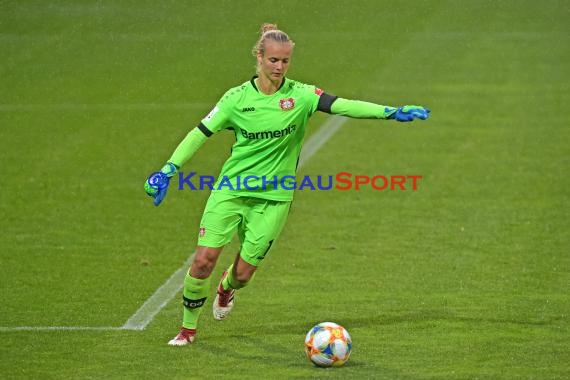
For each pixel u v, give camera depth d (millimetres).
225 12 78250
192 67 68812
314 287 30625
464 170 47781
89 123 57812
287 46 23656
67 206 41781
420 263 33188
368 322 26922
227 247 36219
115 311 28188
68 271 32562
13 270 32656
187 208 41656
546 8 90750
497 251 34594
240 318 27484
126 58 71062
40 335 25875
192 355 24141
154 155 51188
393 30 82438
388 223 38844
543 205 41219
